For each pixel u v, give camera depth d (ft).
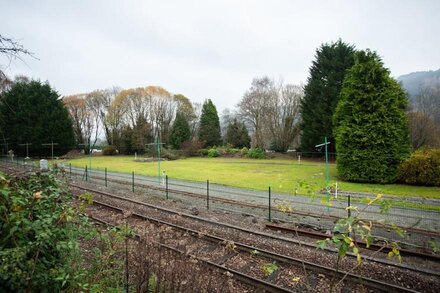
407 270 23.12
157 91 193.26
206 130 189.16
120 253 20.63
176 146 178.60
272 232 33.24
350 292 19.88
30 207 10.95
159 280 14.21
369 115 69.15
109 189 60.54
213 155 160.66
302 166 104.63
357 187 61.72
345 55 129.49
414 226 34.99
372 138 68.90
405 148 70.44
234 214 41.19
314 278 21.79
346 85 79.97
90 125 199.41
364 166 67.82
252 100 167.02
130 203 46.96
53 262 11.28
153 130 194.39
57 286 11.12
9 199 10.44
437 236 31.01
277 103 164.96
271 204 45.09
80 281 12.69
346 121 73.36
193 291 13.96
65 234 11.99
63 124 158.20
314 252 26.66
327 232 32.12
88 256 21.48
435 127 120.57
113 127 186.50
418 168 62.80
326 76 131.23
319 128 128.77
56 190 13.93
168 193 56.39
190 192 55.93
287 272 22.79
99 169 99.09
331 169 93.61
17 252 9.00
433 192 55.88
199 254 25.12
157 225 33.91
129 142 177.68
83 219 14.89
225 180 72.38
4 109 136.87
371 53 74.69
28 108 148.66
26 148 149.28
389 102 70.28
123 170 97.14
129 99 185.47
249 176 79.71
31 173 14.26
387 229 33.35
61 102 161.17
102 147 196.85
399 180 67.05
